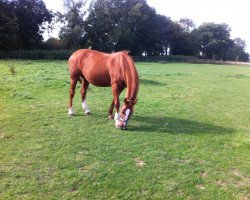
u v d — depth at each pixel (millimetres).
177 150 7797
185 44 70188
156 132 9078
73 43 54469
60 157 7102
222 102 14430
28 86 15383
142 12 59469
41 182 5965
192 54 72312
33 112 10680
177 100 14195
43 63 31000
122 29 55188
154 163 6988
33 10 50438
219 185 6195
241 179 6496
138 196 5637
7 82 16172
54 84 15938
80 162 6875
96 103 12531
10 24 42062
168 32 68062
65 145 7832
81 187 5844
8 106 11414
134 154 7426
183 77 23984
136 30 59406
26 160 6883
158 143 8203
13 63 28031
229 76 27156
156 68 34469
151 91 16328
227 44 79812
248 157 7594
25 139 8164
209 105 13555
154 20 62625
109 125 9539
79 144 7906
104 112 11062
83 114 10641
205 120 10859
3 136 8305
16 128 8977
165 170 6676
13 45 43312
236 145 8344
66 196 5535
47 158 7035
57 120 9875
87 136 8516
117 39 55281
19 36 49250
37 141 8023
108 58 9562
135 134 8812
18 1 48719
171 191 5863
